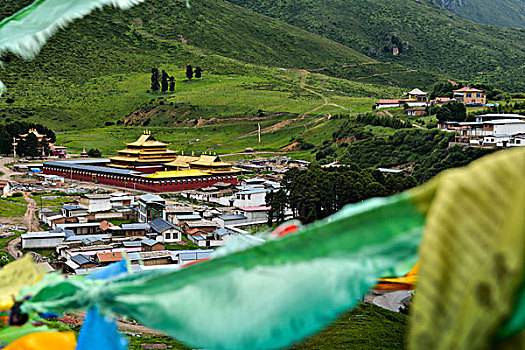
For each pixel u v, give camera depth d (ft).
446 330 3.58
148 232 229.25
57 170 394.93
